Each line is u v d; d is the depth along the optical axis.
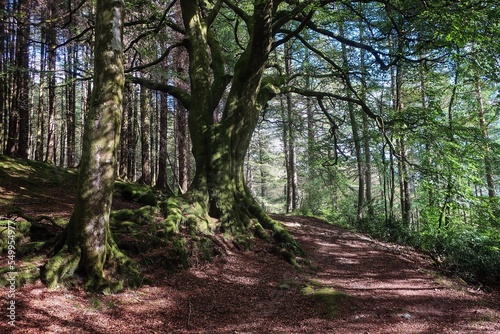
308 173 28.19
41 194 11.63
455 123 13.71
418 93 17.69
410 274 9.81
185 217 9.54
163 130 19.45
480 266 9.81
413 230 16.05
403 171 15.85
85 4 17.12
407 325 6.05
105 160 6.10
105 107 6.07
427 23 10.01
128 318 5.33
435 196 13.53
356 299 7.12
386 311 6.66
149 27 12.81
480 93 16.55
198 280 7.48
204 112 11.45
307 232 15.00
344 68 14.20
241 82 11.51
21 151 16.91
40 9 16.56
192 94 11.64
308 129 21.55
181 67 18.14
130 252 7.31
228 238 10.02
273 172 39.84
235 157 11.78
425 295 7.97
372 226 17.66
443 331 5.91
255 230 10.90
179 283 7.11
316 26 12.55
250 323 5.70
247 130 12.01
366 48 12.05
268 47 10.01
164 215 9.40
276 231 11.04
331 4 12.13
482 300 7.93
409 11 10.62
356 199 25.45
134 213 8.90
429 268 10.69
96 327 4.83
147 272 7.00
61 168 16.36
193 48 11.88
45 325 4.52
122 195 13.12
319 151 21.33
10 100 19.00
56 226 7.05
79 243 5.99
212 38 13.56
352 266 10.35
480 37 8.73
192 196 10.30
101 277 6.02
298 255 10.39
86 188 6.01
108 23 6.09
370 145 20.44
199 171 10.77
